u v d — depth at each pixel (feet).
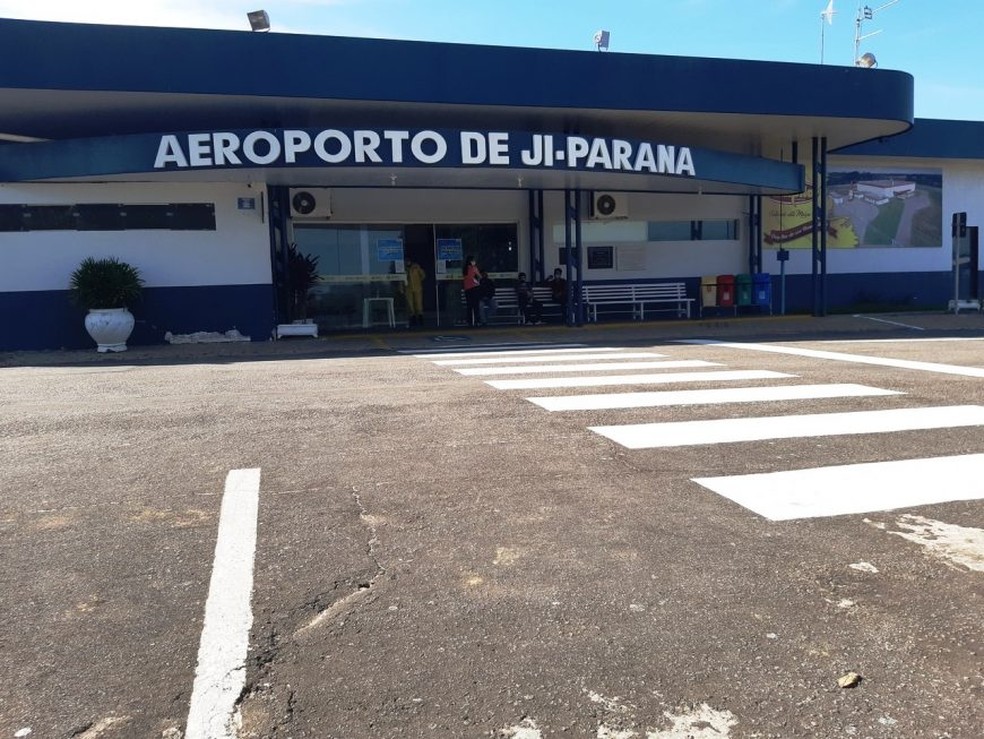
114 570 12.53
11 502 16.02
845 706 8.72
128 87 44.34
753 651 9.88
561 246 67.77
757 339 48.91
